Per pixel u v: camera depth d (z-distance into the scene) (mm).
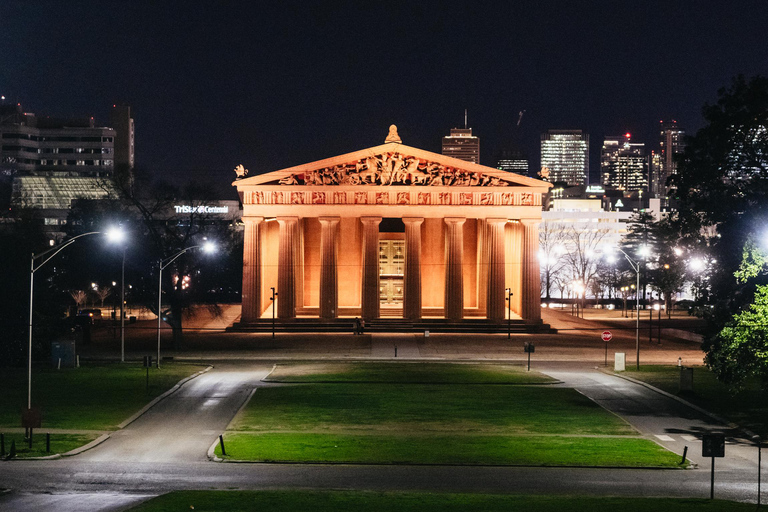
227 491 37594
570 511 33250
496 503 35219
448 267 125000
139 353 100125
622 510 33625
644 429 56438
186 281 119938
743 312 56562
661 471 44781
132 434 52969
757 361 55781
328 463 45531
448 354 99938
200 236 117250
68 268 117938
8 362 89000
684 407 64688
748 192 66688
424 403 64688
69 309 131500
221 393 69688
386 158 125062
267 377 78562
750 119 67562
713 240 71312
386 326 122000
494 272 124688
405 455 47469
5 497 37125
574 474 43844
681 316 163000
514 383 76125
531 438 52438
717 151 69438
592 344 109688
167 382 74062
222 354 99250
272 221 130875
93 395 66625
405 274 125188
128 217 115000
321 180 125125
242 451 47844
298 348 104562
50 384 72125
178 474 42531
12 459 45219
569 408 63219
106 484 40156
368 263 124438
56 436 51375
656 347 108188
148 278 109562
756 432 55000
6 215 156000
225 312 145375
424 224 132375
